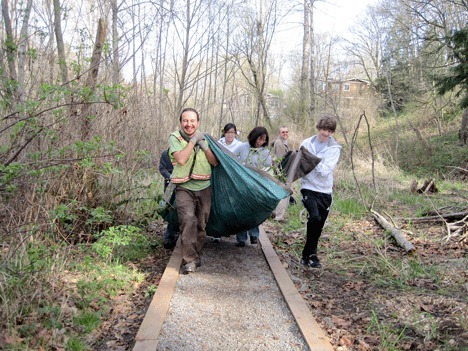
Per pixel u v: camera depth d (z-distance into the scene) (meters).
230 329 4.52
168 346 4.13
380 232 8.38
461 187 13.92
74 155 5.89
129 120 7.30
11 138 4.49
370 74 43.56
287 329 4.54
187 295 5.29
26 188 4.78
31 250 4.71
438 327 4.53
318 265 6.55
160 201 6.68
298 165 6.21
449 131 23.98
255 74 23.69
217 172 6.36
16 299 4.23
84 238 6.53
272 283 5.79
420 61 26.39
